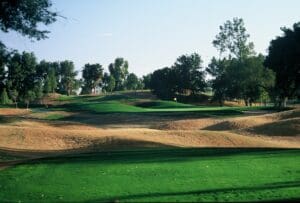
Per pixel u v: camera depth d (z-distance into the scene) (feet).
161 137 103.55
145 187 41.78
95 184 44.14
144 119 178.40
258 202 34.17
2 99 330.54
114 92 538.88
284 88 231.30
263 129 121.70
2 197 39.91
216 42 360.07
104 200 36.58
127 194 38.75
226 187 40.88
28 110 263.29
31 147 93.66
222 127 137.69
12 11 74.33
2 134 100.78
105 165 57.00
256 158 61.36
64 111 238.68
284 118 139.95
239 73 340.39
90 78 575.38
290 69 212.43
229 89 352.90
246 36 355.36
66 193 40.40
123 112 210.59
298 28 209.05
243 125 135.23
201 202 34.53
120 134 104.32
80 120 187.32
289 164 55.26
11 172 53.88
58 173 51.67
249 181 43.98
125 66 625.41
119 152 77.10
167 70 456.04
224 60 374.84
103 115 199.31
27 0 74.74
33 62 333.83
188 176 47.34
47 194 40.37
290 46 207.41
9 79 329.11
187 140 101.76
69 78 561.02
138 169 52.65
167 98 444.55
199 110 215.10
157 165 55.57
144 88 620.49
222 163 56.44
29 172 53.31
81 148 93.40
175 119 175.01
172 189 40.45
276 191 38.37
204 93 476.95
